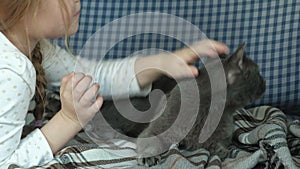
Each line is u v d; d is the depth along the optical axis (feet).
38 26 3.62
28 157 3.52
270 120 4.26
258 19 5.17
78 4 3.75
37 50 4.12
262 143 3.79
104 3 5.46
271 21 5.14
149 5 5.38
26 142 3.57
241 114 4.50
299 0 5.06
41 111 4.14
